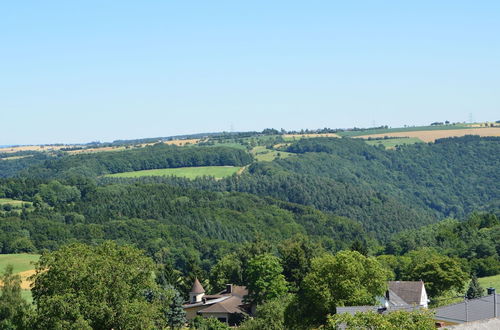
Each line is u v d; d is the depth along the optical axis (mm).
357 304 81000
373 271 85375
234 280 142375
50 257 64500
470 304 59781
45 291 63281
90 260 64750
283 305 96812
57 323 58094
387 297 85562
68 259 63531
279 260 125375
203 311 109688
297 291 119625
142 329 62719
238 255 150500
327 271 84938
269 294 110812
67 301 59719
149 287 68312
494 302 58688
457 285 116250
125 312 61781
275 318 88875
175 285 136500
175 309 102000
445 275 115812
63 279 62094
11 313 91125
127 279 64875
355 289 81875
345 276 83500
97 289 61031
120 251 68375
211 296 122250
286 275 123688
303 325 85625
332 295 83375
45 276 63406
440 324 55312
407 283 103438
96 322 61844
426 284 116250
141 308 63250
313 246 151750
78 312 58875
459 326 45781
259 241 154000
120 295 62688
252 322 89312
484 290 121562
